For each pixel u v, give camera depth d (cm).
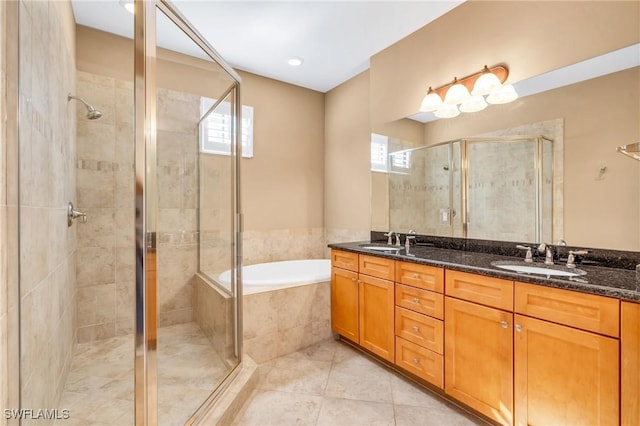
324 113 383
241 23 240
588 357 119
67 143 197
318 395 183
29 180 117
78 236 233
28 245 115
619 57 155
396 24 246
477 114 219
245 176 324
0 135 90
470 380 159
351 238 344
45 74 145
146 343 132
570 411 123
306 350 240
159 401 155
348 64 312
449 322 169
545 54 182
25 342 111
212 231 225
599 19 161
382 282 211
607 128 159
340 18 236
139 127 135
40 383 129
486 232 214
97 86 243
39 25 135
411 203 266
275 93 344
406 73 265
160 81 247
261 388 190
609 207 159
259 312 221
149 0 139
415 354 188
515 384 141
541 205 186
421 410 170
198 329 231
